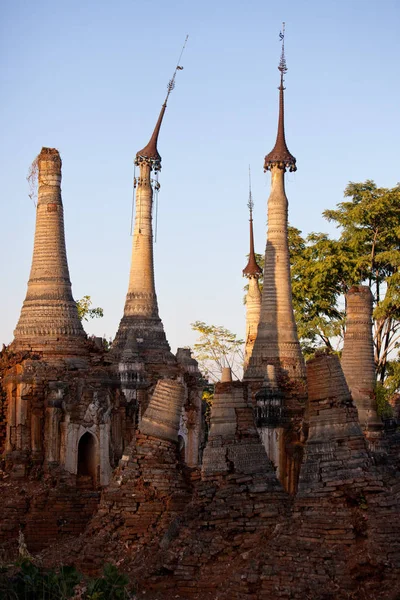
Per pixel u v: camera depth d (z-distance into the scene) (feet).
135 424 171.63
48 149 177.06
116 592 90.74
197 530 104.73
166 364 201.67
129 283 208.74
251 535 104.17
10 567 96.27
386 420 161.99
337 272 288.10
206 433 248.52
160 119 217.15
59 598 89.92
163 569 102.78
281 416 175.01
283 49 209.87
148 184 212.23
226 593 97.40
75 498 157.58
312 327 287.69
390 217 289.33
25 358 168.55
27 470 161.89
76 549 112.68
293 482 173.78
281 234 196.54
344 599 94.48
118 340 205.26
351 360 150.61
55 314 172.55
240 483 106.52
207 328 304.30
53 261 174.70
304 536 99.55
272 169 199.62
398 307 281.95
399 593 93.76
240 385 110.11
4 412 167.22
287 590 95.25
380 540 97.55
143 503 112.78
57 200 176.55
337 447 103.50
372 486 101.40
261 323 192.34
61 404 163.73
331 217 297.53
